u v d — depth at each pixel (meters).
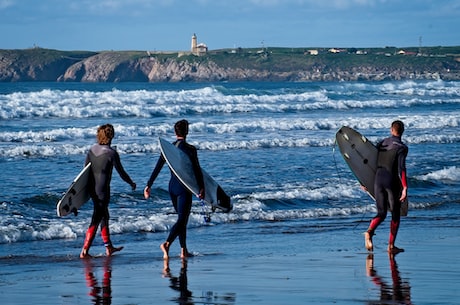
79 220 36.47
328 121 96.62
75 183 27.52
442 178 54.34
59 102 117.81
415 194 48.50
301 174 54.75
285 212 39.97
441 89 185.88
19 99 119.44
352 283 22.52
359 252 28.97
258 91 164.88
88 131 80.38
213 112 118.31
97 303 19.78
